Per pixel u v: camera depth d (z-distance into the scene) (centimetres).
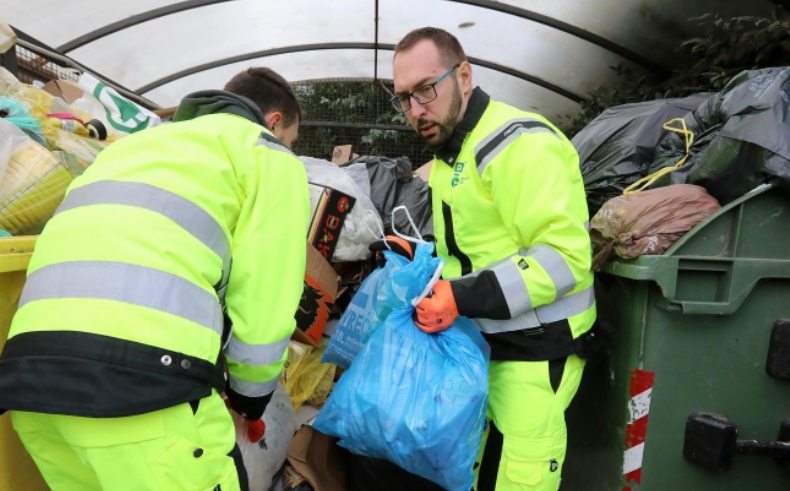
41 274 104
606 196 196
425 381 141
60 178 152
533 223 139
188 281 106
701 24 354
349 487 182
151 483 99
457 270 171
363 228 240
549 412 151
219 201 115
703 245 147
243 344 118
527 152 139
